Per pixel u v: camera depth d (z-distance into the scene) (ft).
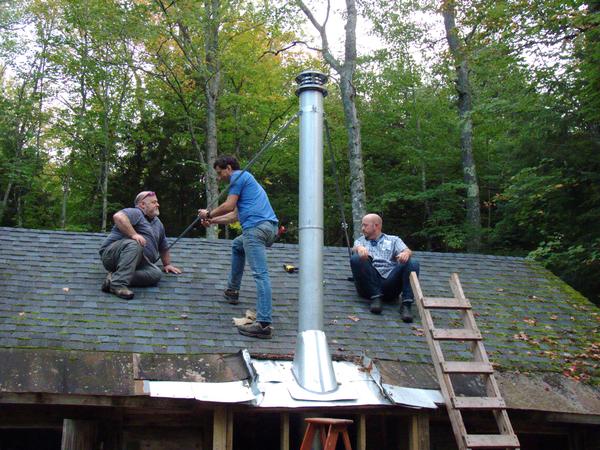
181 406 17.28
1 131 69.21
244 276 24.32
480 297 25.20
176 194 75.97
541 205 44.98
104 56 63.77
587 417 18.93
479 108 45.29
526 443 21.81
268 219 20.85
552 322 24.04
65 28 61.82
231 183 21.11
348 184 70.33
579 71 39.19
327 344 18.71
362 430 17.93
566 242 43.75
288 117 68.23
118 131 72.08
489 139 65.67
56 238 24.97
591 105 38.32
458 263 27.96
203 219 22.03
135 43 61.57
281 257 26.37
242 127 68.85
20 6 68.13
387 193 65.46
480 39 39.58
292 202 73.97
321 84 20.34
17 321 18.81
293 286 24.08
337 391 17.57
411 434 18.30
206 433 18.49
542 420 18.93
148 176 75.41
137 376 17.07
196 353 18.62
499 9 36.91
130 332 19.19
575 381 20.10
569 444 21.20
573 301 26.05
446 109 65.98
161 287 22.39
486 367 18.17
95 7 56.85
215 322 20.53
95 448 17.89
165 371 17.51
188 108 67.05
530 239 54.29
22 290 20.76
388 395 17.49
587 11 35.73
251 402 16.70
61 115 70.18
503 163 61.21
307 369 17.84
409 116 67.97
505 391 18.98
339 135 66.90
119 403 16.53
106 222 74.38
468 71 60.29
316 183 19.43
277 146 68.28
